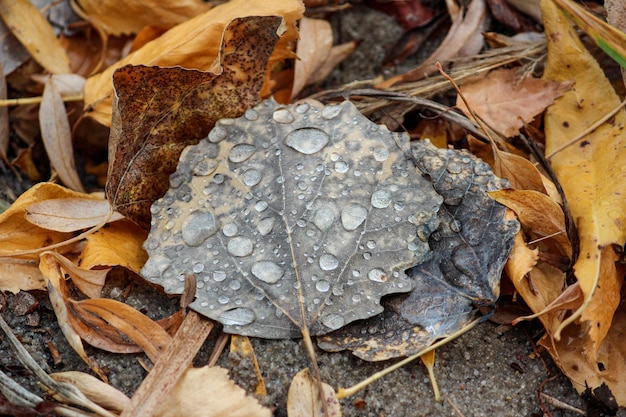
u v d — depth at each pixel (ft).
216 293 0.95
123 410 0.91
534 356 0.97
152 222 0.98
